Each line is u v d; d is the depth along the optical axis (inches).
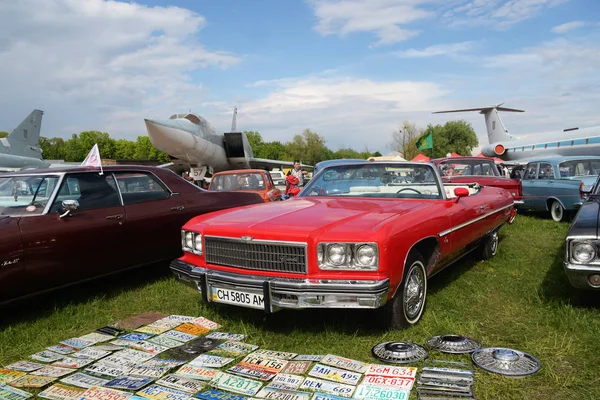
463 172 438.3
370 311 150.9
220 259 150.7
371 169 200.2
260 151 4178.2
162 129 846.5
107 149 3654.0
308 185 206.8
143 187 219.3
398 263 135.0
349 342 140.9
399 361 125.4
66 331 163.0
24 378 123.1
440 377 114.1
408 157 1707.7
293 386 113.3
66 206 177.5
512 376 115.1
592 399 104.0
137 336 152.5
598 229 150.2
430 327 149.6
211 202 243.6
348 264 130.9
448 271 222.5
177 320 166.7
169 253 222.8
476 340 139.4
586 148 904.3
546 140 1034.7
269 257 139.6
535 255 256.2
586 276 148.9
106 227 194.7
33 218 174.2
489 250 242.1
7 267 162.9
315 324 156.6
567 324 146.3
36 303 194.4
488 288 192.9
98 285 217.9
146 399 109.8
